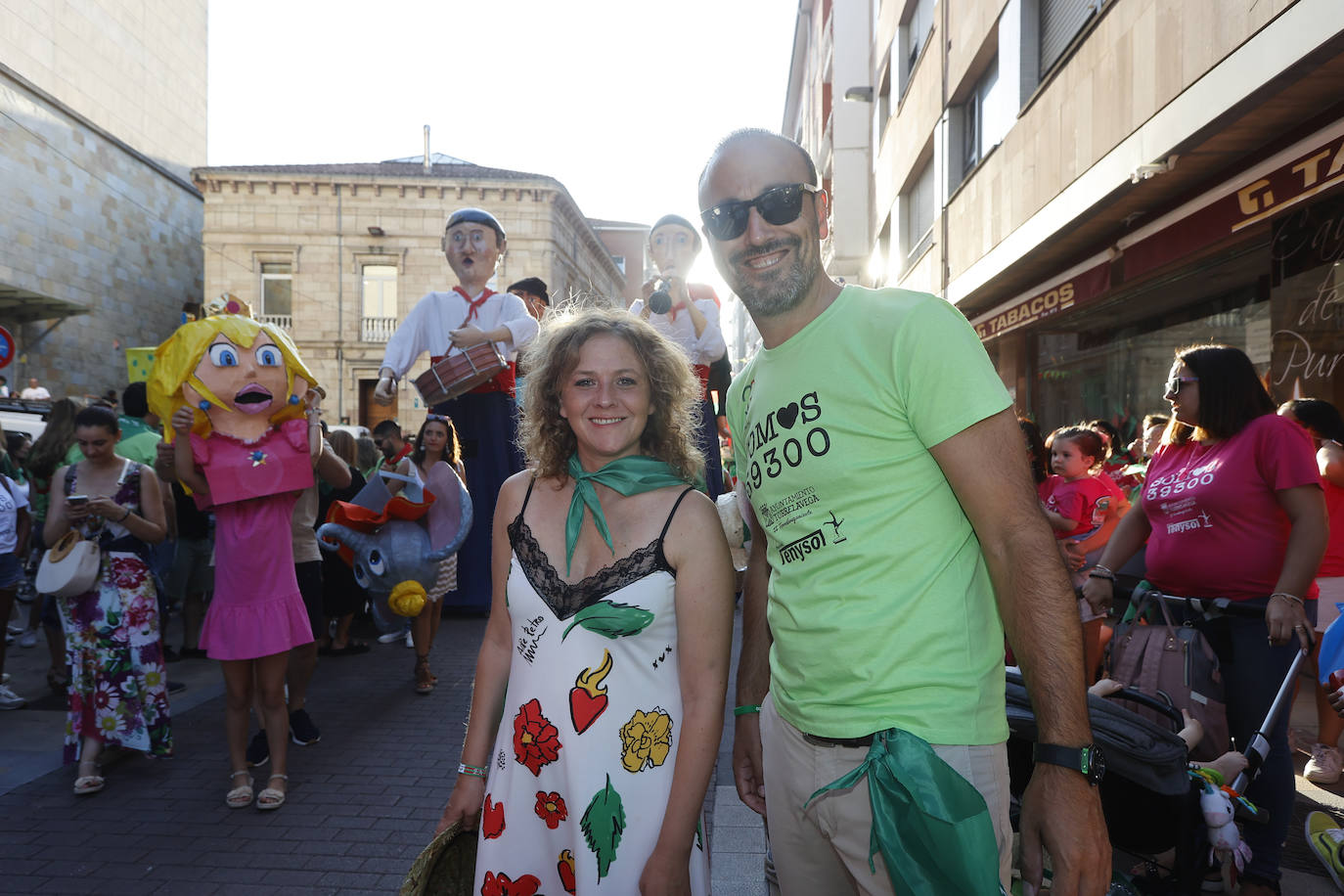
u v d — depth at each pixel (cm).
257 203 3056
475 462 670
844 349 178
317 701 564
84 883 337
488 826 207
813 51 3028
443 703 559
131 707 438
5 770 459
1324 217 610
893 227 1903
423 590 548
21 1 2134
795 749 188
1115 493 502
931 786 157
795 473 181
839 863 190
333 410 3109
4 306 2059
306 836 376
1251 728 307
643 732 200
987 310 1390
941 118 1442
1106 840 151
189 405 403
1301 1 525
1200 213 720
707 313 489
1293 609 289
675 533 204
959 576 172
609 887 194
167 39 2898
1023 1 1050
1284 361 646
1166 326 1027
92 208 2397
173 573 686
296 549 505
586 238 3750
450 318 615
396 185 3091
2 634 588
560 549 212
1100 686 304
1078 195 865
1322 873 340
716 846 357
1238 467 310
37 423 962
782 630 187
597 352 213
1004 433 163
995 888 152
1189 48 655
